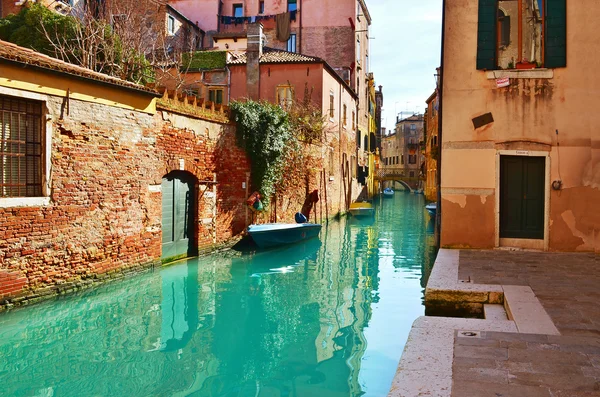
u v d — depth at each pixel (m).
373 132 43.66
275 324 8.27
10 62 8.03
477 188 10.36
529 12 10.30
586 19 9.94
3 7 18.91
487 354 4.72
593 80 9.94
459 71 10.41
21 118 8.45
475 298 6.80
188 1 33.53
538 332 5.30
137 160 10.84
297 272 12.38
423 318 5.87
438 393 3.95
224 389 5.84
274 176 16.50
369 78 40.03
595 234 9.91
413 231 21.34
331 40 32.28
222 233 14.33
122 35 15.70
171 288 10.34
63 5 18.89
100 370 6.27
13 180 8.34
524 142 10.17
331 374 6.31
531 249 10.24
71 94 9.15
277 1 33.69
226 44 27.78
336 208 26.41
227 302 9.51
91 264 9.66
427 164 42.81
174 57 20.45
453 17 10.43
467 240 10.41
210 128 13.55
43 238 8.65
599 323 5.55
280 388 5.91
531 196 10.28
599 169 9.95
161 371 6.31
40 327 7.75
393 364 6.66
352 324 8.34
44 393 5.57
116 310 8.73
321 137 22.44
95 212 9.75
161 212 11.78
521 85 10.16
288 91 22.80
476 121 10.34
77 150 9.31
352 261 14.10
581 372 4.32
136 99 10.75
